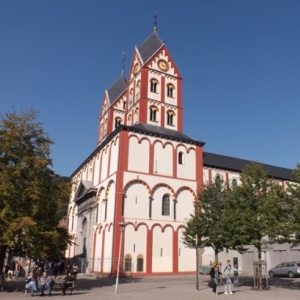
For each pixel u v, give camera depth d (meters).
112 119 63.81
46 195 25.95
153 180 45.56
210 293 24.19
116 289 24.58
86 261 49.03
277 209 26.05
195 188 48.25
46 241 25.52
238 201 28.91
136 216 43.03
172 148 48.44
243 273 47.28
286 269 41.72
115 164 45.72
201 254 45.56
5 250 25.66
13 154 25.73
